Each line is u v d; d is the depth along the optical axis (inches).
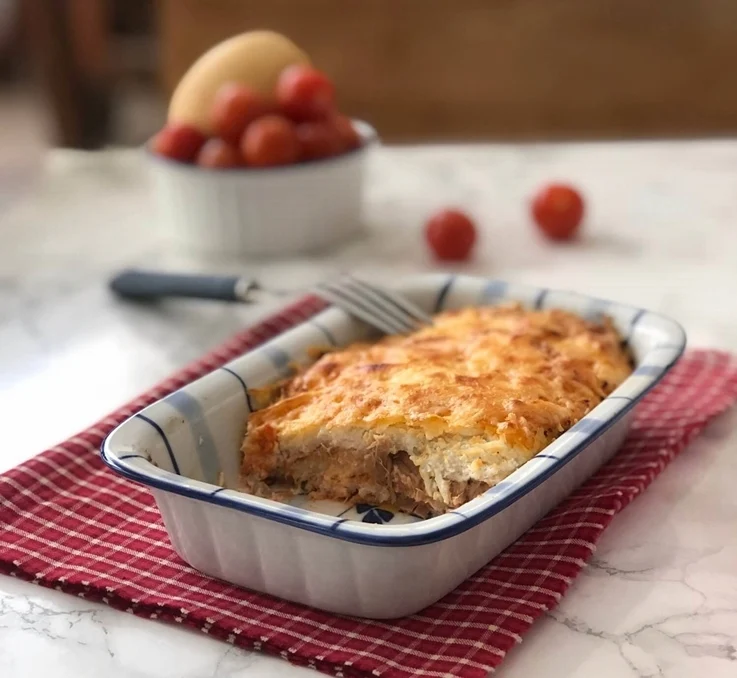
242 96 26.7
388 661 14.9
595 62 37.9
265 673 15.3
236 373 19.0
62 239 29.5
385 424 18.0
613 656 15.4
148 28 49.7
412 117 39.0
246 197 26.7
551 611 16.5
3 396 22.1
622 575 17.0
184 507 16.5
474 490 17.7
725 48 37.2
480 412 17.8
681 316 23.9
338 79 38.7
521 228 28.8
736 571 17.0
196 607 16.4
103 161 35.3
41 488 18.8
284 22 38.3
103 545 17.8
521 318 20.8
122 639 16.2
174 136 27.1
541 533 17.4
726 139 35.9
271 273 26.8
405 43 38.2
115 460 16.7
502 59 38.2
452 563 16.0
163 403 18.0
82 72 44.4
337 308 21.1
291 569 16.1
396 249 27.8
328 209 27.6
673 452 19.1
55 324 24.9
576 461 17.9
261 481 18.8
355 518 18.3
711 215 28.9
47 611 16.7
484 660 14.8
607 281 25.6
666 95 38.0
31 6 42.4
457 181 32.3
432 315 22.2
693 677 14.9
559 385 18.9
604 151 34.0
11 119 66.4
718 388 20.9
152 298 25.3
